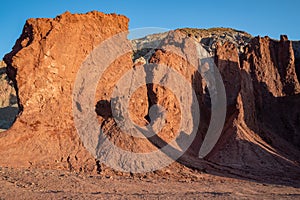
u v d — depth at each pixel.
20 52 34.22
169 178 29.00
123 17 42.69
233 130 45.44
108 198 19.78
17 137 31.12
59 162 29.92
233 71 54.28
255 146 42.78
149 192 22.91
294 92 61.91
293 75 63.53
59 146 31.88
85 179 25.20
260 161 40.25
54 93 35.00
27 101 33.59
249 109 49.75
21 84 33.94
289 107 58.72
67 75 36.19
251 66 62.16
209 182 28.97
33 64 34.81
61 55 36.16
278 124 57.00
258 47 64.12
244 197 22.77
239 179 31.97
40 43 35.50
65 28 37.16
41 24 36.50
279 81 62.84
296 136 54.72
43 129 32.78
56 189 21.70
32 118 32.94
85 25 38.88
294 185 31.38
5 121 79.62
